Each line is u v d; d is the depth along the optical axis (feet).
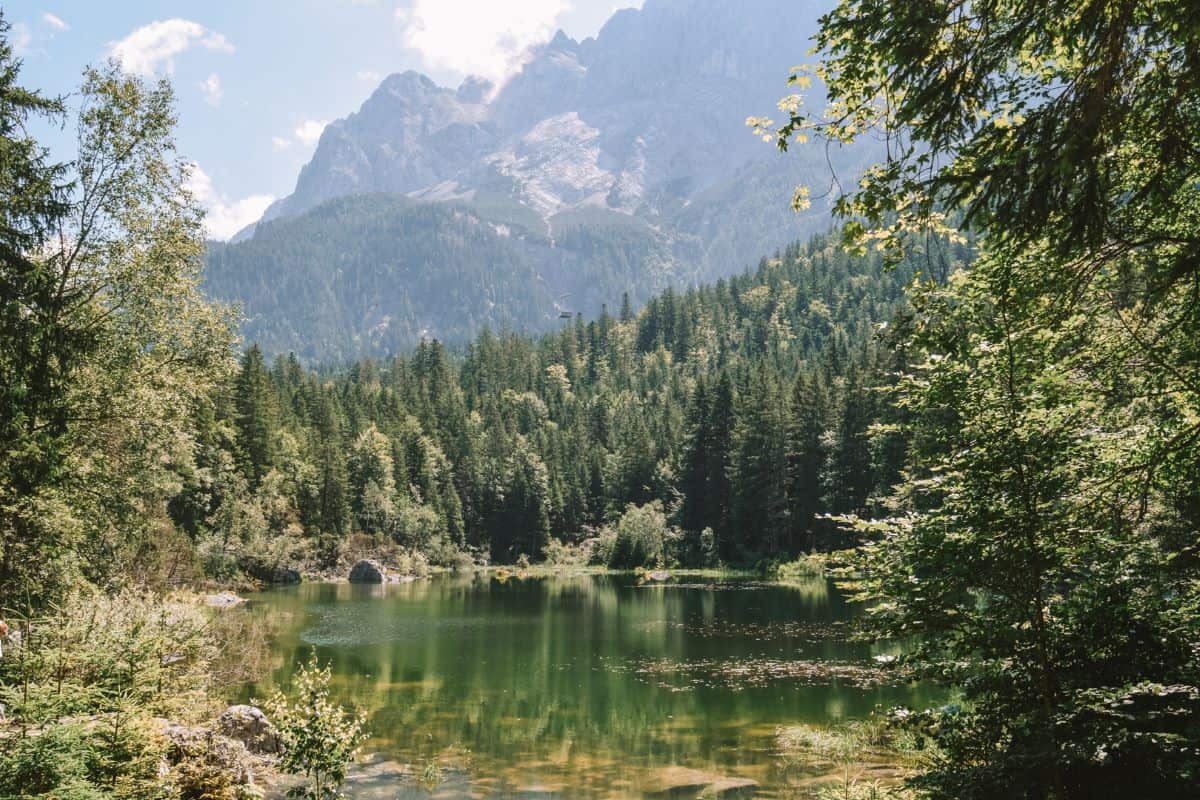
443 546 256.93
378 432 276.41
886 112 18.75
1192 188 20.02
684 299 520.42
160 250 65.31
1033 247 21.11
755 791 42.78
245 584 163.12
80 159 63.31
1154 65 16.21
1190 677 21.03
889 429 28.37
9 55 55.77
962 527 23.95
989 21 16.43
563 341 492.13
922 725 25.84
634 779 45.62
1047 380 23.59
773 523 210.38
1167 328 20.75
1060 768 21.01
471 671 76.59
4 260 54.80
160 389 66.64
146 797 27.55
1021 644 23.22
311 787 43.11
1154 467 21.88
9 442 51.08
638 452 285.02
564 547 280.31
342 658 83.51
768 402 213.46
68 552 56.59
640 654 85.05
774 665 77.15
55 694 25.86
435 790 44.37
